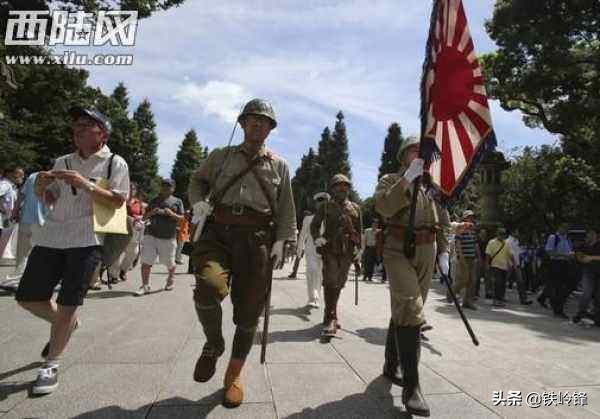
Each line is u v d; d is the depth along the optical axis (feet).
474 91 11.87
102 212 10.60
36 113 85.30
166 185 25.46
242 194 10.19
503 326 23.21
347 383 11.39
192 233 10.43
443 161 11.71
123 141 181.78
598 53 56.08
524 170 86.94
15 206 23.93
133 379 10.95
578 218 74.33
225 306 21.50
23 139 79.30
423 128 10.45
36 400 9.54
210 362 9.56
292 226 10.77
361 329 18.35
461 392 11.12
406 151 11.88
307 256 23.25
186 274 35.29
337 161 253.85
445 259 14.82
